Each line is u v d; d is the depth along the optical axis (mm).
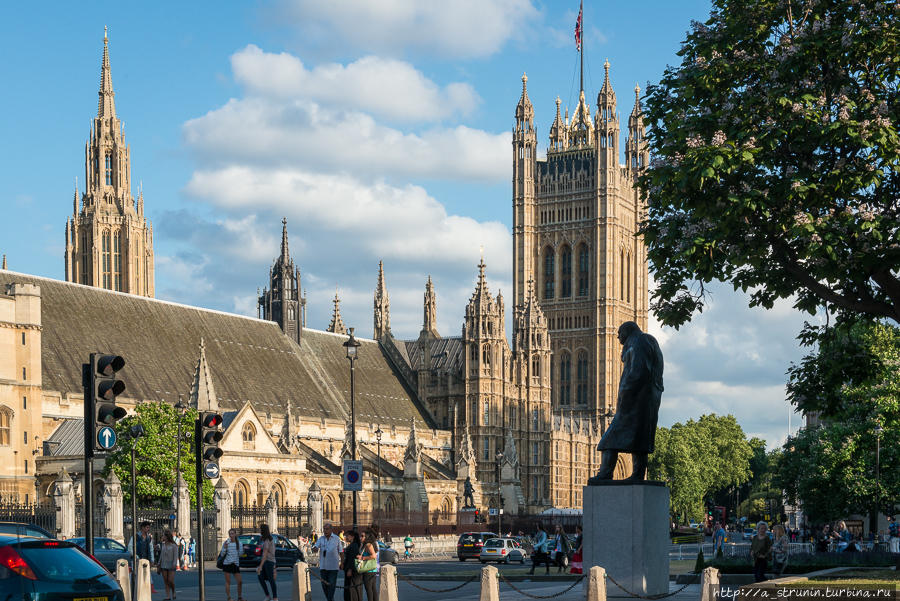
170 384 137500
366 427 166375
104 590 29328
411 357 194875
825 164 45406
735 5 47406
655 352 43219
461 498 169500
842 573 47188
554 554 82812
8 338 116812
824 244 43188
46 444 119938
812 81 45406
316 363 171125
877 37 43969
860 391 94188
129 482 108125
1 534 29875
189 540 98250
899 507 115000
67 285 135875
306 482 136875
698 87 47344
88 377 34500
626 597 41688
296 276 171750
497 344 190750
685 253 44781
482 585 37969
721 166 43000
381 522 136250
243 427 127750
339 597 55312
